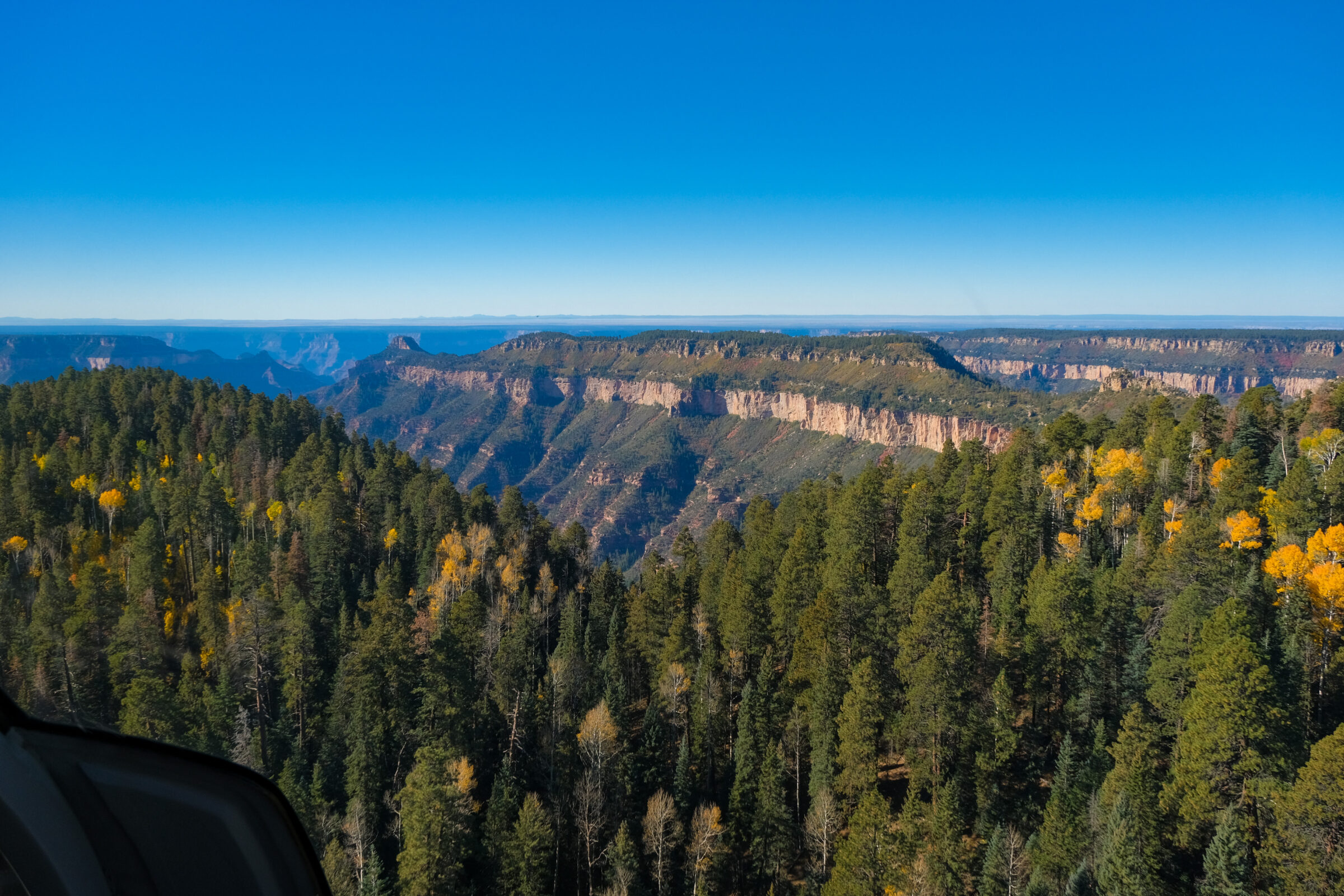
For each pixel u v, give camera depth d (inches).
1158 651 1999.3
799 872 2057.1
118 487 4453.7
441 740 2212.1
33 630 1514.5
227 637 2701.8
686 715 2468.0
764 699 2309.3
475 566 3430.1
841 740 2139.5
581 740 2218.3
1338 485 2576.3
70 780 142.7
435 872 1702.8
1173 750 1800.0
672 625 2738.7
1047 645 2191.2
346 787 2081.7
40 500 3978.8
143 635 2317.9
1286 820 1448.1
